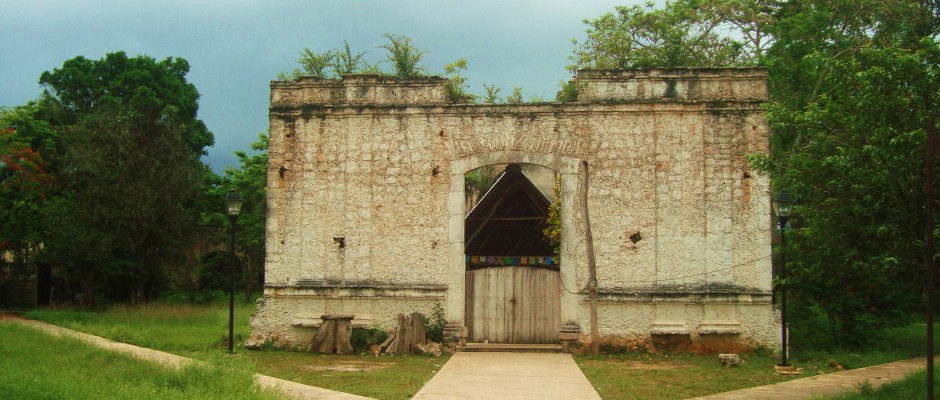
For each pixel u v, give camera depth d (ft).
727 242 62.75
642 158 63.93
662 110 63.98
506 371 52.85
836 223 42.34
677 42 101.04
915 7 88.53
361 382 47.70
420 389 45.47
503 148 64.85
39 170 113.50
